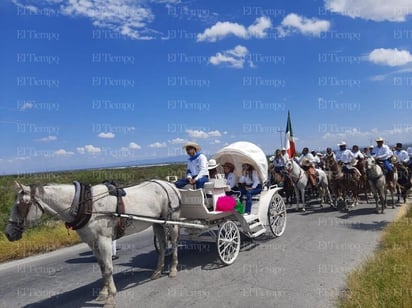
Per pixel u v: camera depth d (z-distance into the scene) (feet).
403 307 17.04
